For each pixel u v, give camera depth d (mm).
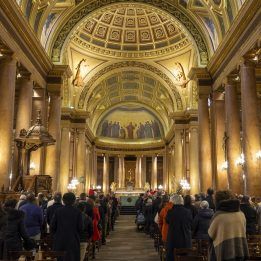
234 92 18250
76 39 29594
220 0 18281
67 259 6828
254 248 7508
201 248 7617
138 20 30078
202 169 21219
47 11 19469
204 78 21859
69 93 31219
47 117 21594
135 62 32688
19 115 17797
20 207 8242
